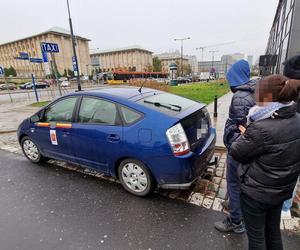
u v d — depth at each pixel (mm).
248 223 1753
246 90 2105
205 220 2695
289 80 1451
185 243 2357
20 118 10047
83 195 3328
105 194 3334
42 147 4230
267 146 1480
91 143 3398
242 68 2129
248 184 1641
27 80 58000
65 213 2922
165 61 114375
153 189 3135
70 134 3641
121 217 2803
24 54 18000
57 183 3717
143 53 114812
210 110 9883
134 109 3047
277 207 1764
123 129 3064
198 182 3543
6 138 6680
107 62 118875
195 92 19641
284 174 1513
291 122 1490
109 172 3426
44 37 85875
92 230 2594
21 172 4184
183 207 2955
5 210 3035
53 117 3967
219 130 6461
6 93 30172
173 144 2732
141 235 2490
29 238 2510
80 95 3625
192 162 2801
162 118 2848
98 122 3357
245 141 1563
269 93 1478
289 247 2238
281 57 10398
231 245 2309
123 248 2320
